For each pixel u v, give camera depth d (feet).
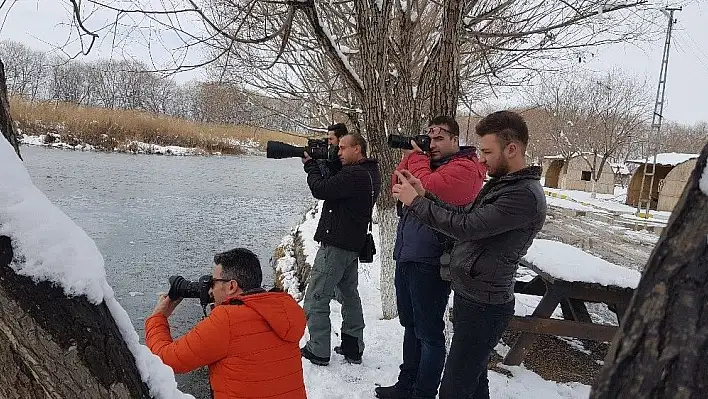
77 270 3.44
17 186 3.38
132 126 112.88
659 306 2.55
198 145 122.31
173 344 7.64
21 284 3.18
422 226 10.66
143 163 91.56
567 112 125.08
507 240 8.57
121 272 30.96
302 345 14.76
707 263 2.47
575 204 87.71
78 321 3.40
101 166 81.25
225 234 42.91
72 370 3.34
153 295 27.37
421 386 10.77
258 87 28.12
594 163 108.06
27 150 92.43
